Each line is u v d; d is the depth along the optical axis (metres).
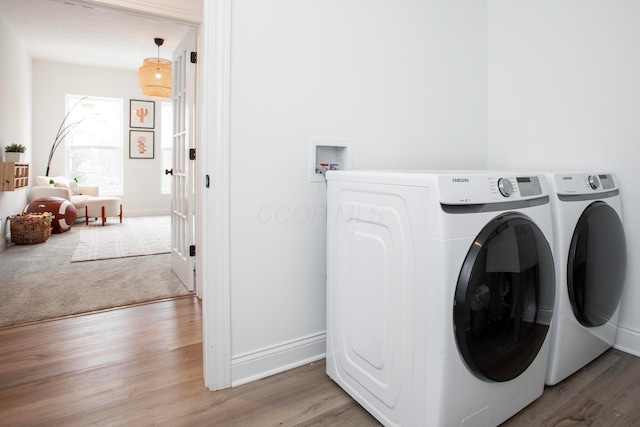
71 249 4.13
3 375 1.64
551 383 1.55
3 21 4.28
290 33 1.64
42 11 4.16
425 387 1.15
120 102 6.88
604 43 1.89
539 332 1.34
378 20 1.90
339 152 1.86
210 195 1.50
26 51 5.54
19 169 4.29
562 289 1.50
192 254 2.73
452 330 1.10
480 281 1.12
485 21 2.39
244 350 1.62
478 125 2.38
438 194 1.07
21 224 4.31
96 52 5.66
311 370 1.72
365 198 1.37
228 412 1.41
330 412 1.42
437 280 1.09
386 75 1.94
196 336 2.06
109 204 5.90
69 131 6.50
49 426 1.32
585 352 1.68
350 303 1.47
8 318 2.24
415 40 2.04
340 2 1.77
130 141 6.97
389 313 1.28
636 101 1.79
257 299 1.63
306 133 1.71
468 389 1.17
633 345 1.85
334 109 1.78
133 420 1.36
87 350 1.88
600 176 1.71
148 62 4.49
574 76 2.01
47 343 1.95
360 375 1.43
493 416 1.27
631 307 1.86
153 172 7.21
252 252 1.61
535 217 1.32
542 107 2.15
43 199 5.05
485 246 1.13
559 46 2.06
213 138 1.49
